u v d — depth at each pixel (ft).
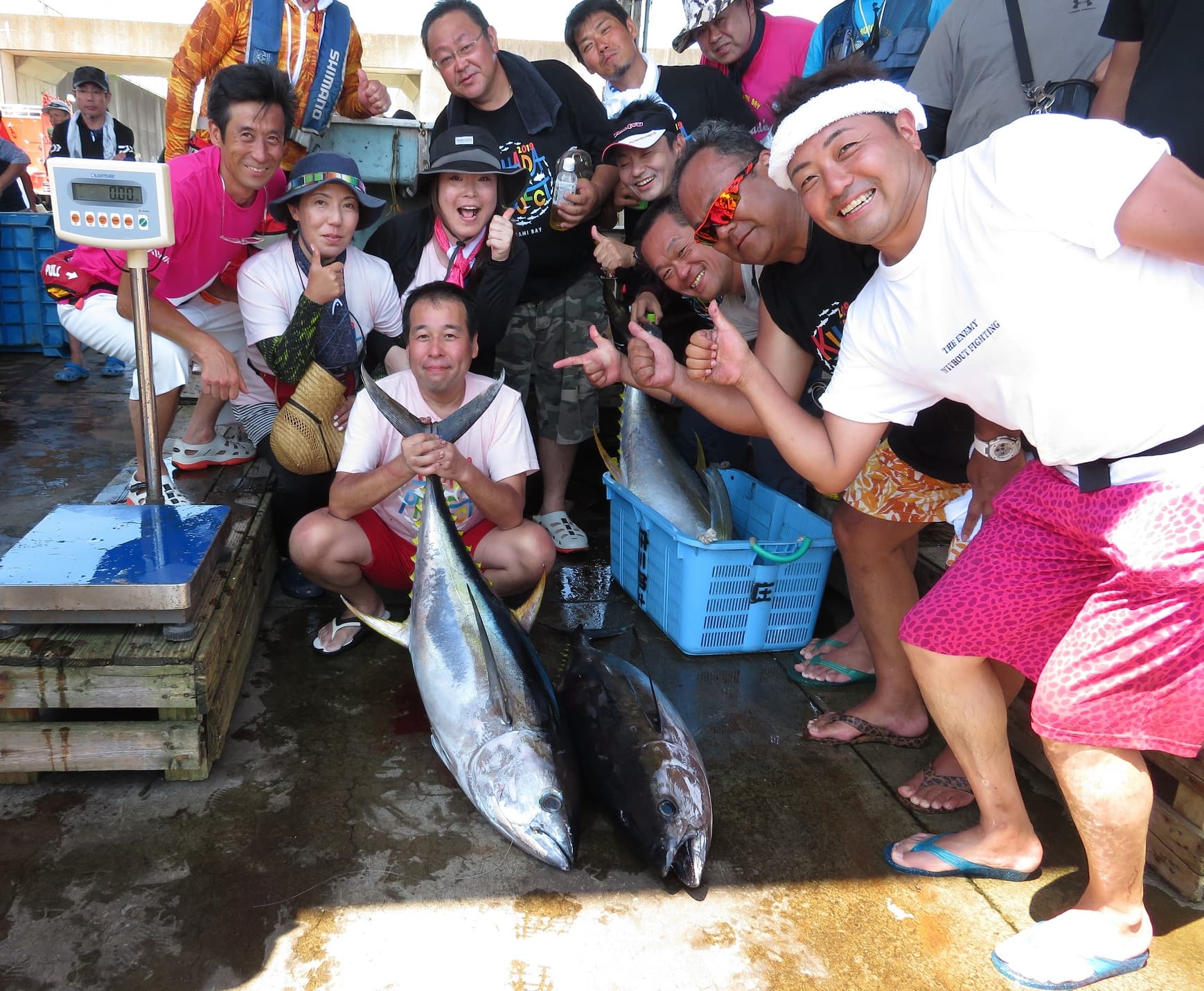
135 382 10.62
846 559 8.66
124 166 7.89
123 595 7.15
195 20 12.67
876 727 8.66
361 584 9.77
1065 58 8.86
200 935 6.05
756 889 6.78
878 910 6.64
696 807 6.78
